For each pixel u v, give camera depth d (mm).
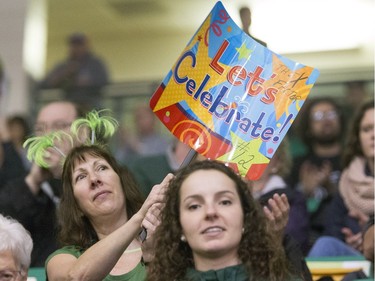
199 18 29984
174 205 8891
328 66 28688
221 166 8938
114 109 28312
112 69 29828
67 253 10688
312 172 19000
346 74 28219
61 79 28734
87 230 10922
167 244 8875
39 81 29109
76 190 10852
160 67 30047
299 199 14312
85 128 11750
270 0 29328
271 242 8828
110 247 9586
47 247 13805
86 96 28578
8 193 13836
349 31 29234
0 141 17266
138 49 29906
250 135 10023
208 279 8711
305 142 19328
